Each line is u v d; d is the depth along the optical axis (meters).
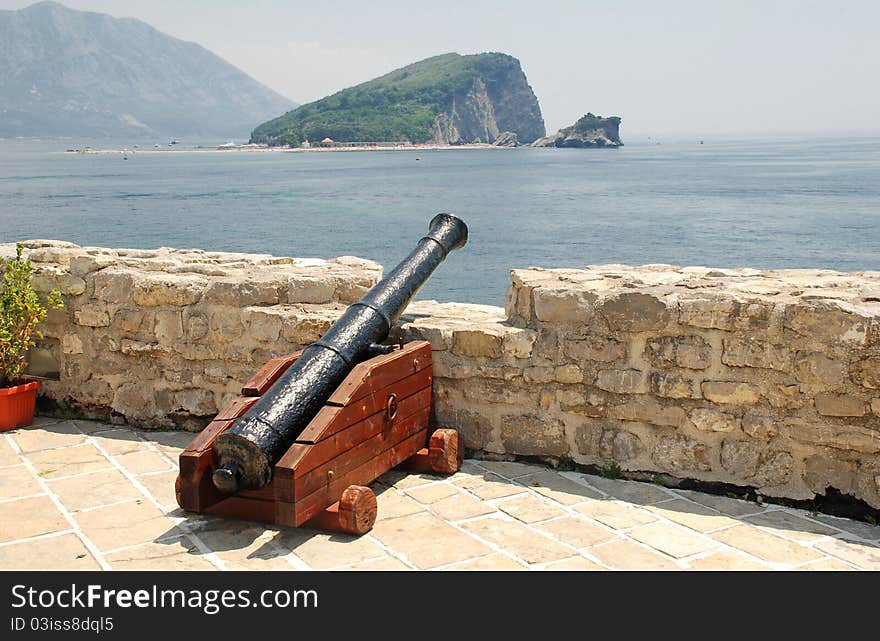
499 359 5.57
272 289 6.05
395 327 5.79
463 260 35.28
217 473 4.26
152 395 6.32
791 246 38.44
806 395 4.83
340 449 4.50
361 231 45.84
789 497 4.92
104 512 4.71
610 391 5.31
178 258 6.86
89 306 6.42
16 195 72.44
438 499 4.96
